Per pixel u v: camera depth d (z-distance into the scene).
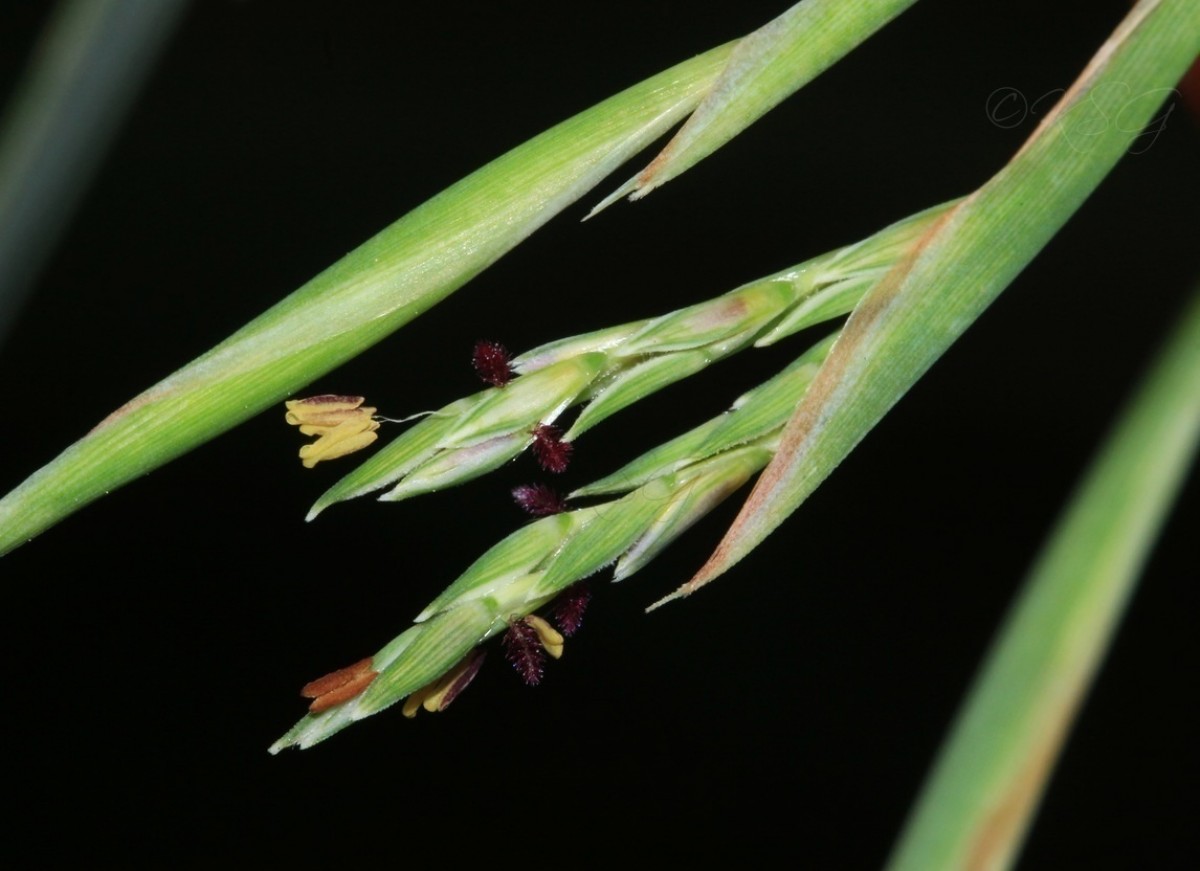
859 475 0.29
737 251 0.26
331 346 0.11
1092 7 0.23
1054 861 0.29
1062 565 0.08
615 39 0.26
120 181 0.28
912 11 0.24
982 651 0.29
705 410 0.26
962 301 0.11
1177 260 0.24
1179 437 0.08
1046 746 0.08
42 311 0.29
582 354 0.12
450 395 0.27
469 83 0.27
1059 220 0.11
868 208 0.25
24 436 0.29
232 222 0.28
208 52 0.26
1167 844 0.28
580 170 0.11
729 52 0.12
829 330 0.12
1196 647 0.28
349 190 0.27
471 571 0.12
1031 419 0.28
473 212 0.11
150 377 0.29
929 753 0.29
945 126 0.24
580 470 0.26
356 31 0.26
